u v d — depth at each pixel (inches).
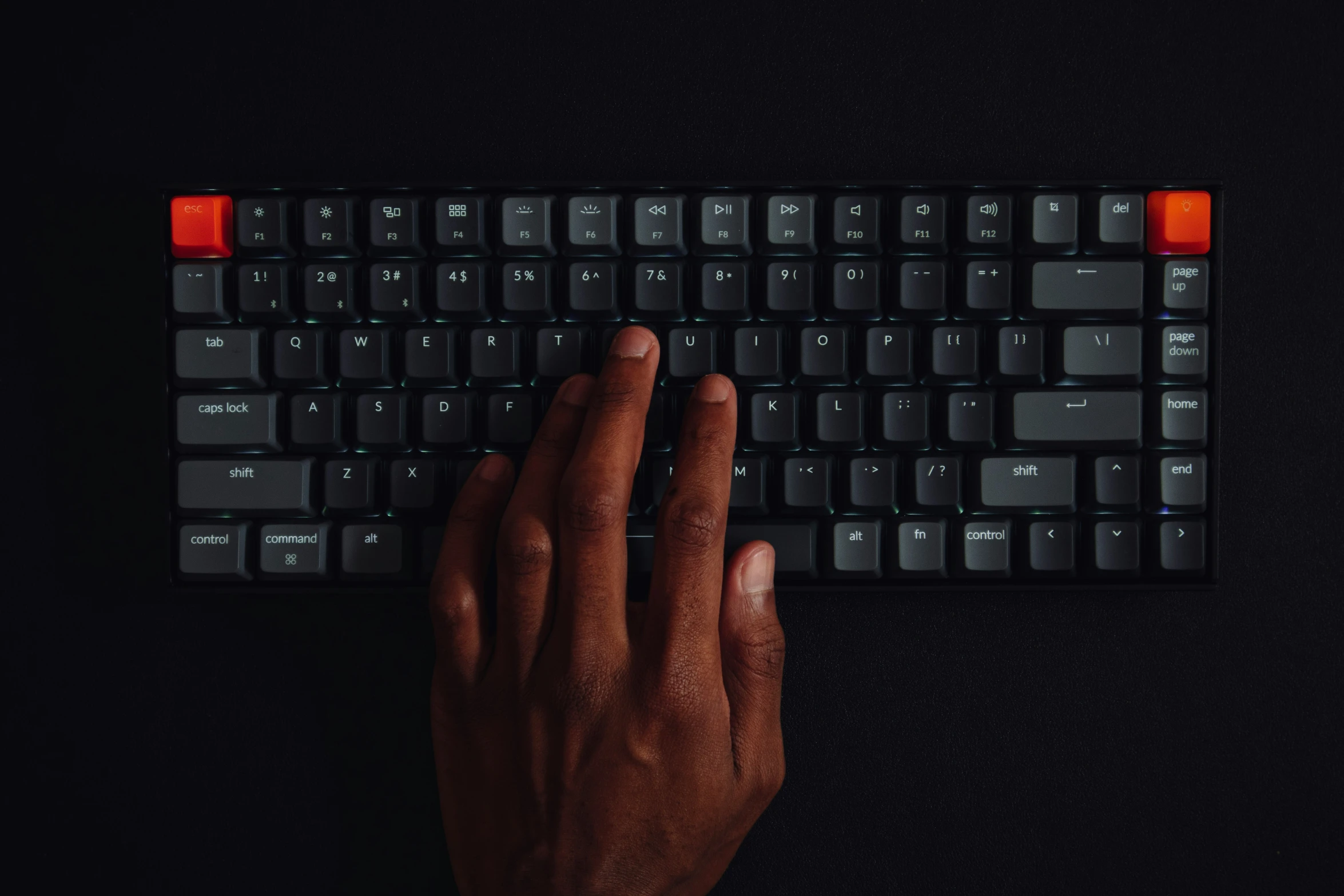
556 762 24.5
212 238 27.0
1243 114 29.3
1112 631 29.6
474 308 26.9
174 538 27.7
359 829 29.6
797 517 27.6
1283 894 29.2
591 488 24.5
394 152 29.7
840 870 29.5
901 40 29.5
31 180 29.7
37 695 29.8
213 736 29.7
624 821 24.0
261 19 29.7
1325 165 29.3
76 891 29.6
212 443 27.4
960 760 29.6
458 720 26.3
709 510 24.5
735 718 26.4
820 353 26.7
